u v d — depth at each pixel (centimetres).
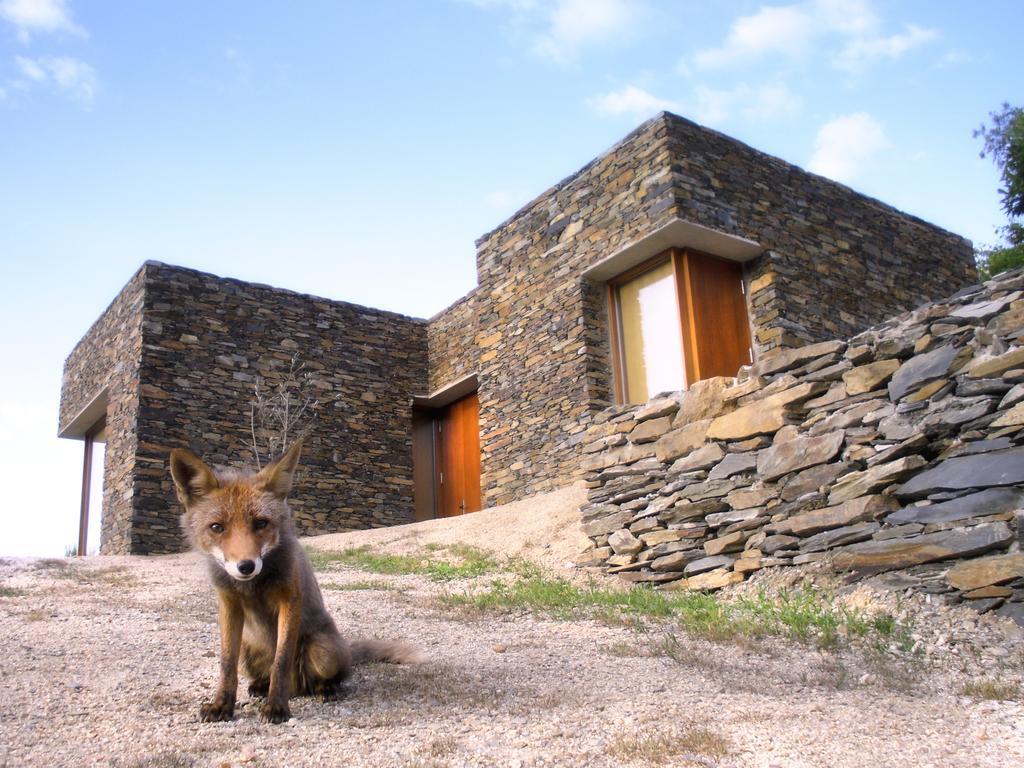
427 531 1331
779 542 764
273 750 371
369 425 1820
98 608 721
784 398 787
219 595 427
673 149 1282
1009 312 648
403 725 415
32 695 446
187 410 1590
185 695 464
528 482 1487
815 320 1359
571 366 1427
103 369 1798
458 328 1845
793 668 541
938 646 564
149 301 1599
